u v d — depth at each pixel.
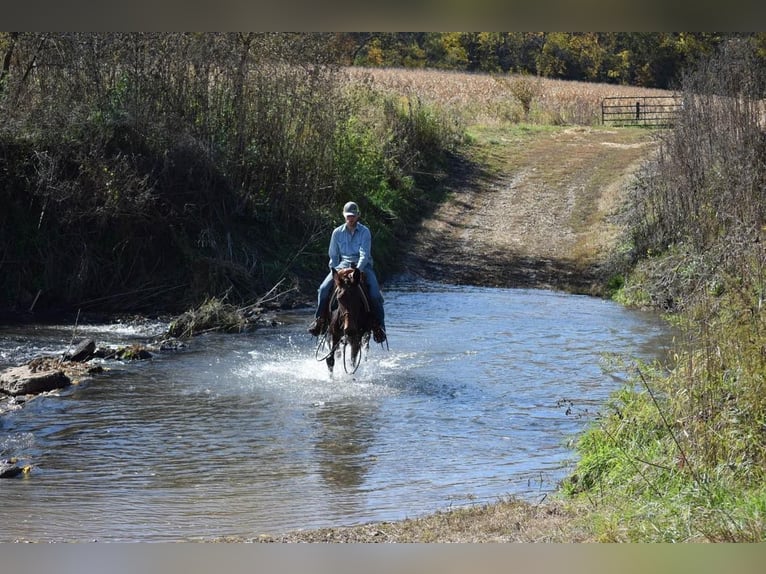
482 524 7.25
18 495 8.38
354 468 9.38
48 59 20.17
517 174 34.81
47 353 14.68
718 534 6.40
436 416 11.40
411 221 28.64
